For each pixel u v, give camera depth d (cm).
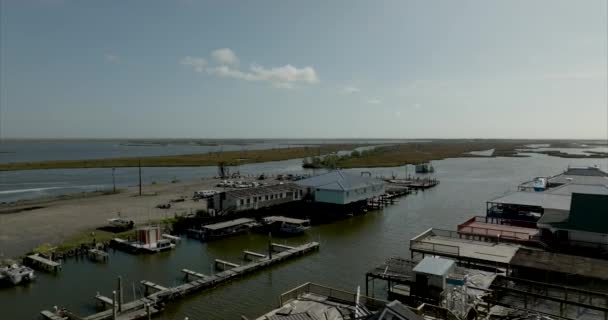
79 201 8331
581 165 16612
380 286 3750
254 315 3219
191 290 3625
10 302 3534
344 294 2847
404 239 5594
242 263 4516
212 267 4431
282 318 2227
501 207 5800
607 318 2375
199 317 3194
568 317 2467
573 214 3991
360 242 5450
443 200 8825
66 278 4125
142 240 5112
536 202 5275
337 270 4275
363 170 15512
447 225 6456
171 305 3422
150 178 13112
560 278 2833
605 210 3884
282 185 7662
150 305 3281
